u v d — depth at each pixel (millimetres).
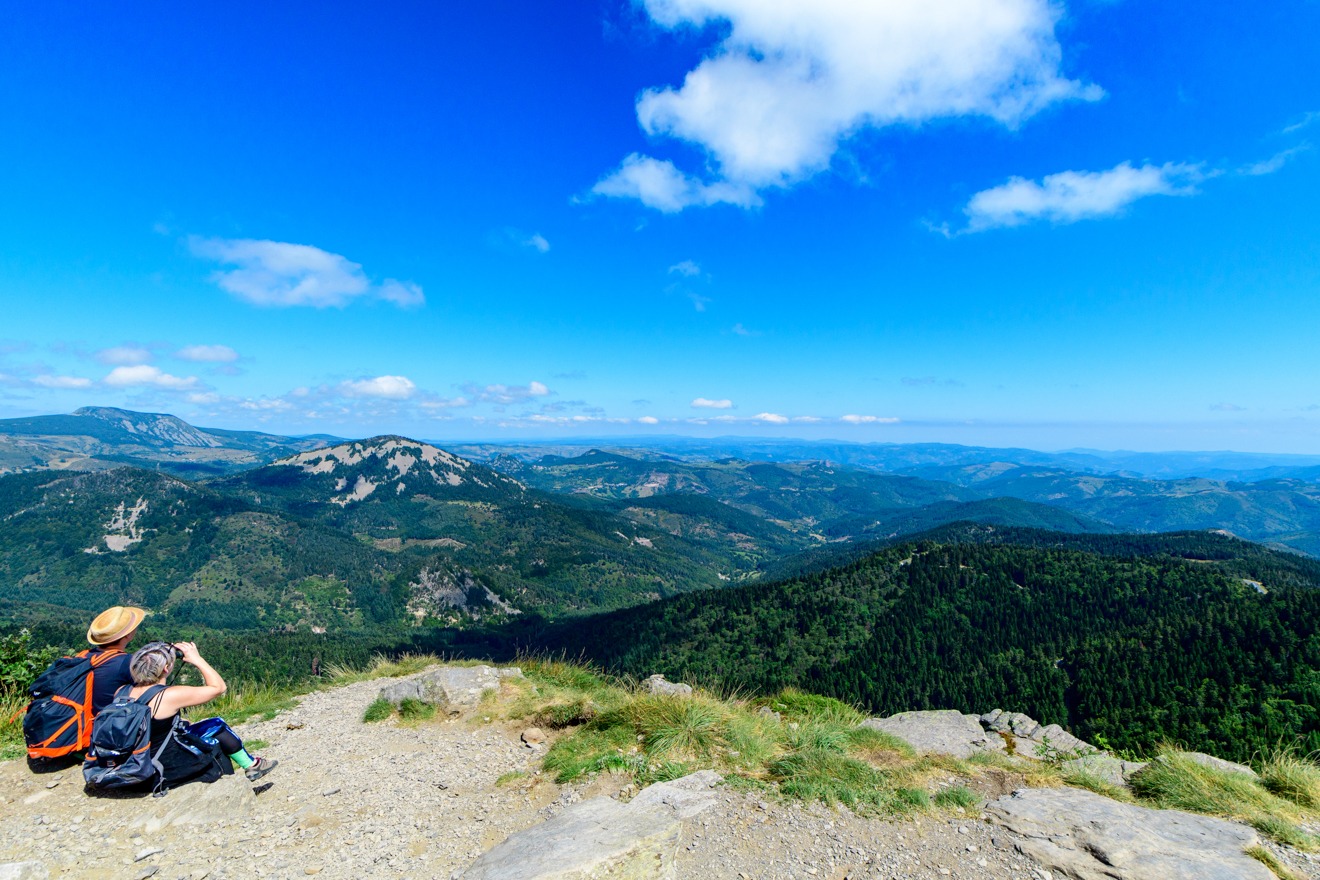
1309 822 6289
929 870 5398
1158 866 5195
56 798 6227
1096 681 89375
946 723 11141
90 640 6836
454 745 8984
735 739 8234
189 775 6480
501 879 4602
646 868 4922
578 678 13523
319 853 5586
